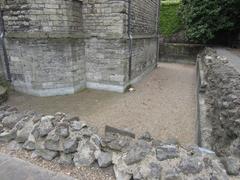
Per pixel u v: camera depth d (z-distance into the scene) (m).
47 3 6.47
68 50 7.13
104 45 7.80
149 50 11.96
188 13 14.84
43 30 6.69
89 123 5.35
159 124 5.43
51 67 7.12
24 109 6.14
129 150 2.38
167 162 2.11
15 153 2.81
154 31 13.38
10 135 3.01
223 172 1.91
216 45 15.65
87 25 7.83
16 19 6.77
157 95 8.00
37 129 2.86
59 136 2.71
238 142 2.10
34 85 7.28
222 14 13.82
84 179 2.34
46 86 7.27
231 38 15.29
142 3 9.51
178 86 9.52
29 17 6.58
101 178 2.35
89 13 7.65
